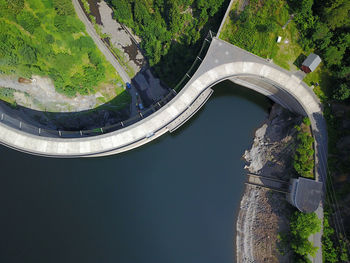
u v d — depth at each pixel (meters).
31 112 75.81
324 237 61.59
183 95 66.12
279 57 67.06
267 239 70.50
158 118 65.25
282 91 68.44
